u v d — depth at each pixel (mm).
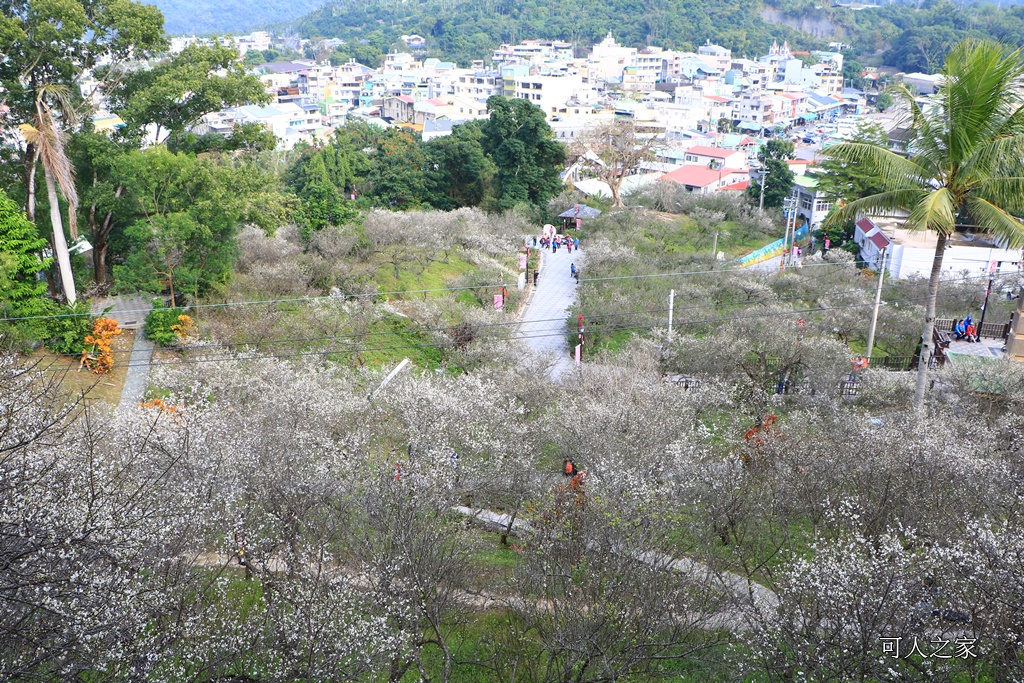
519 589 13711
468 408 21547
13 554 10008
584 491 16219
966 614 11656
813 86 191000
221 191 29594
